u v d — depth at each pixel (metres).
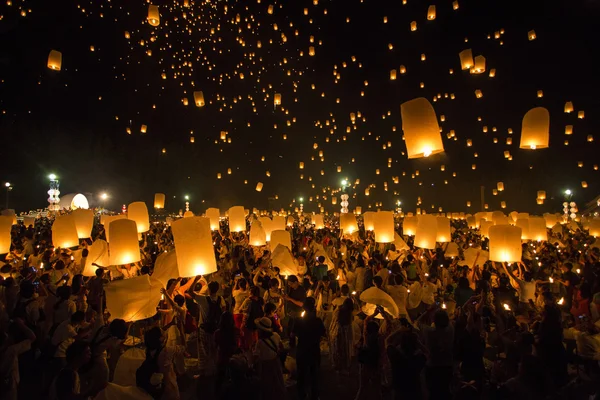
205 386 6.79
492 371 6.21
